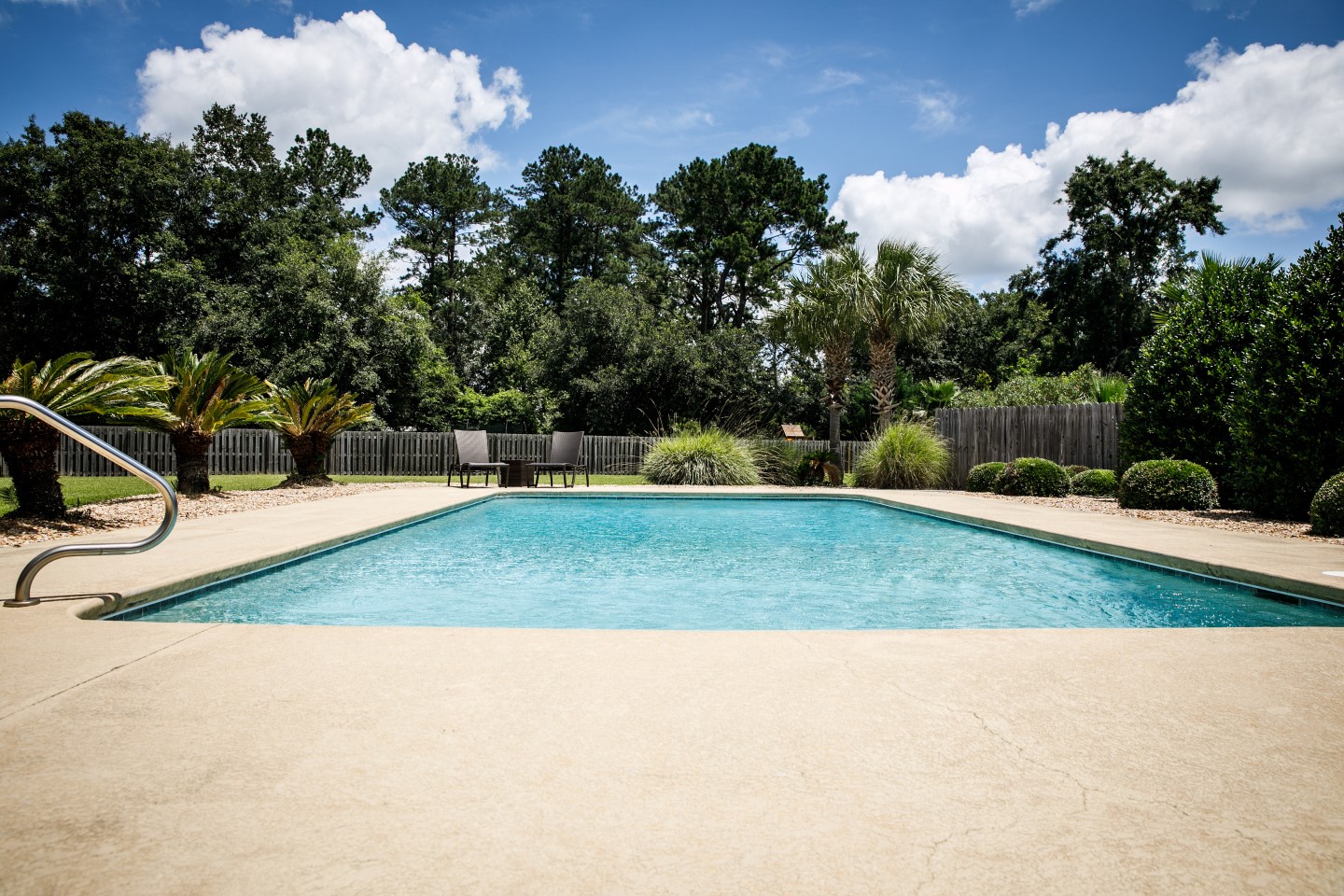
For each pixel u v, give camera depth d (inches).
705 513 397.1
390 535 292.4
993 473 506.0
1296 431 308.7
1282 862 53.6
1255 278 395.9
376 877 50.9
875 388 688.4
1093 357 1254.9
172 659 104.7
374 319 953.5
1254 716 84.6
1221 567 197.8
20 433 258.7
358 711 84.1
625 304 1103.6
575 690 92.4
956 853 54.6
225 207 1045.8
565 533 314.0
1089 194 1206.3
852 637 121.2
